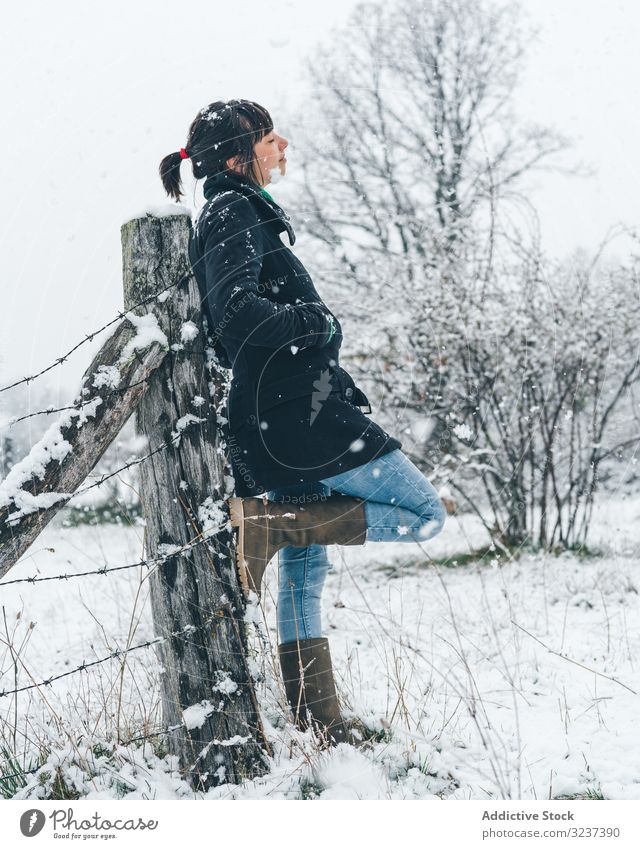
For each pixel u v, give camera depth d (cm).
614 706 235
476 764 202
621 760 198
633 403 524
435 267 572
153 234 183
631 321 512
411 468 200
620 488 576
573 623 340
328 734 202
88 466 175
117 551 486
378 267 604
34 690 269
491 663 283
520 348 513
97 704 238
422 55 700
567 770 195
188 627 184
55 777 187
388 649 305
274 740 201
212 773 186
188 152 206
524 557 502
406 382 545
